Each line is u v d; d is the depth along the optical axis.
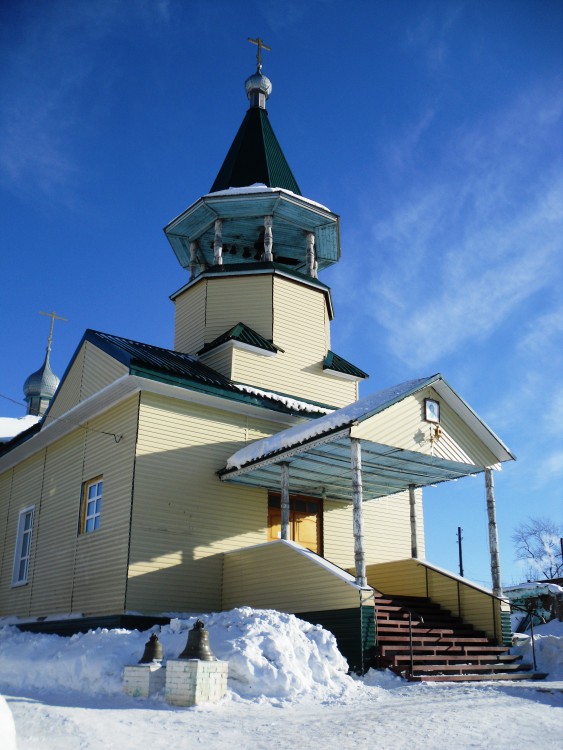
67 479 18.17
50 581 17.59
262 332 20.06
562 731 7.33
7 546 20.70
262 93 25.11
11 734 5.34
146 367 15.59
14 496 21.16
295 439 14.57
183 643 11.03
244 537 16.64
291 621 11.59
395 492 18.12
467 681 12.15
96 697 10.19
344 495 18.31
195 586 15.43
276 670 10.24
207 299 20.66
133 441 15.61
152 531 15.17
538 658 14.12
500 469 15.68
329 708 9.34
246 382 19.08
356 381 21.44
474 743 6.80
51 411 19.55
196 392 16.36
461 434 15.09
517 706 8.78
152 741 7.01
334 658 11.24
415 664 12.34
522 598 22.69
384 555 18.88
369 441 13.55
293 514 17.97
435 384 14.65
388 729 7.45
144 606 14.60
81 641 12.60
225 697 9.63
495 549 15.04
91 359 17.94
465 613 15.34
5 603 19.67
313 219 21.42
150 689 9.86
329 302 22.11
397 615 14.60
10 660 13.14
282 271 20.59
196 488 16.16
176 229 22.05
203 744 6.91
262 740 7.06
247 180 22.92
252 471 15.88
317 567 13.48
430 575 16.27
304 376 20.34
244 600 15.08
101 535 15.88
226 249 23.45
